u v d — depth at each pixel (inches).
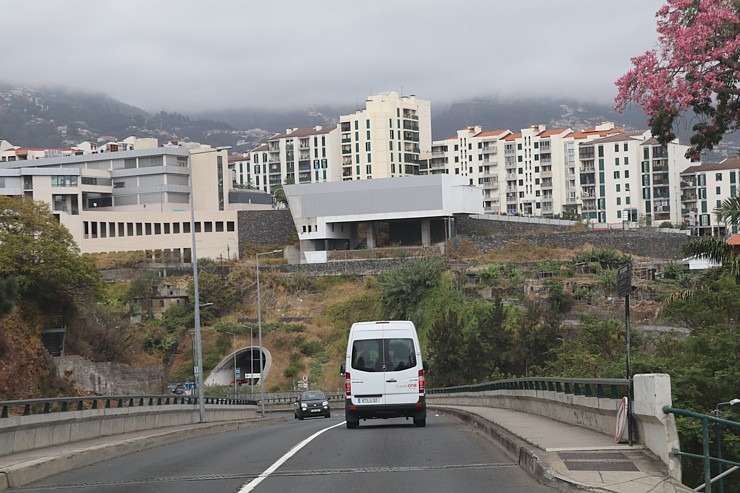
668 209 7003.0
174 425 1621.6
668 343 1582.2
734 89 993.5
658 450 600.1
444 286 4350.4
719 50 967.0
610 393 863.7
